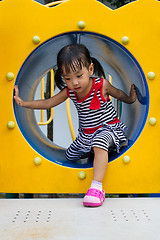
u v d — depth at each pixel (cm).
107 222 142
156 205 171
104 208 165
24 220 145
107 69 278
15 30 191
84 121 211
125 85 251
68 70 186
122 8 192
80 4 190
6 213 156
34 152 192
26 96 231
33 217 149
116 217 149
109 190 192
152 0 193
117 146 198
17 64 192
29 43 191
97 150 185
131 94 222
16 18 190
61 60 188
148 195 228
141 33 193
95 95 205
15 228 134
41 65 231
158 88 194
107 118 209
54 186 192
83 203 169
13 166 192
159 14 193
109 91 210
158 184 194
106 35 192
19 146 192
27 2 190
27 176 192
